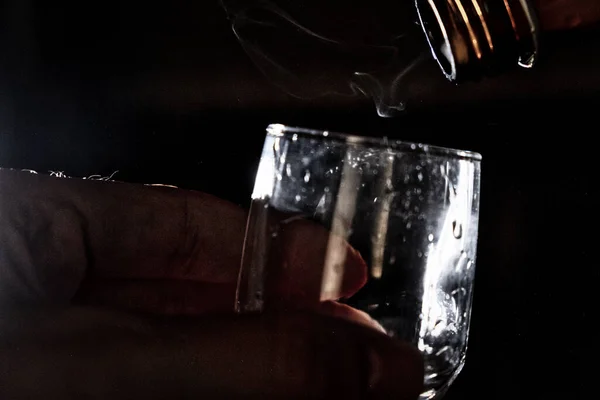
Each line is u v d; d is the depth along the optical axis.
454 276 0.26
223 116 0.58
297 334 0.25
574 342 0.45
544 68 0.49
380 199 0.25
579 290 0.46
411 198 0.25
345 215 0.25
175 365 0.25
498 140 0.50
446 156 0.25
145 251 0.32
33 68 0.60
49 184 0.31
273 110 0.57
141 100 0.59
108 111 0.60
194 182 0.56
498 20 0.30
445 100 0.52
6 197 0.30
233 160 0.57
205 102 0.58
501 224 0.48
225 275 0.33
